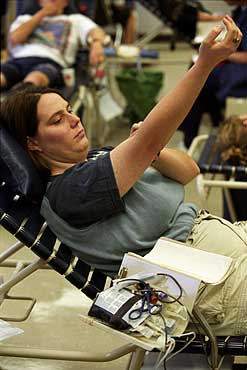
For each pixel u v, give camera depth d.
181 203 2.73
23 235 2.58
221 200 5.15
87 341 3.45
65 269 2.56
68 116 2.75
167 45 11.66
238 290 2.49
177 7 6.70
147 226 2.56
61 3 6.39
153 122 2.35
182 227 2.64
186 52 10.95
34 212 2.70
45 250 2.57
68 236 2.60
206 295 2.48
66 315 3.69
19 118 2.77
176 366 2.66
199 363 2.67
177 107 2.33
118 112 7.07
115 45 8.24
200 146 4.70
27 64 6.17
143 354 2.45
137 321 2.14
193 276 2.25
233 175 3.74
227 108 5.62
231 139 3.91
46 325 3.58
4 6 7.89
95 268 2.62
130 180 2.45
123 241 2.55
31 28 6.30
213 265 2.35
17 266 3.37
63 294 3.91
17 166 2.75
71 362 3.29
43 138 2.74
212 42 2.28
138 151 2.41
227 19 2.30
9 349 2.69
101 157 2.51
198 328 2.47
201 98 6.05
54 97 2.77
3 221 2.59
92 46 6.26
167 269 2.30
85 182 2.47
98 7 9.73
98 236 2.56
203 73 2.31
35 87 2.88
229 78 6.00
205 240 2.68
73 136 2.74
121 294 2.22
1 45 8.02
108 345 3.41
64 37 6.36
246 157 3.88
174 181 2.75
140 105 6.97
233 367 2.70
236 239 2.72
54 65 6.23
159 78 6.99
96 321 2.19
